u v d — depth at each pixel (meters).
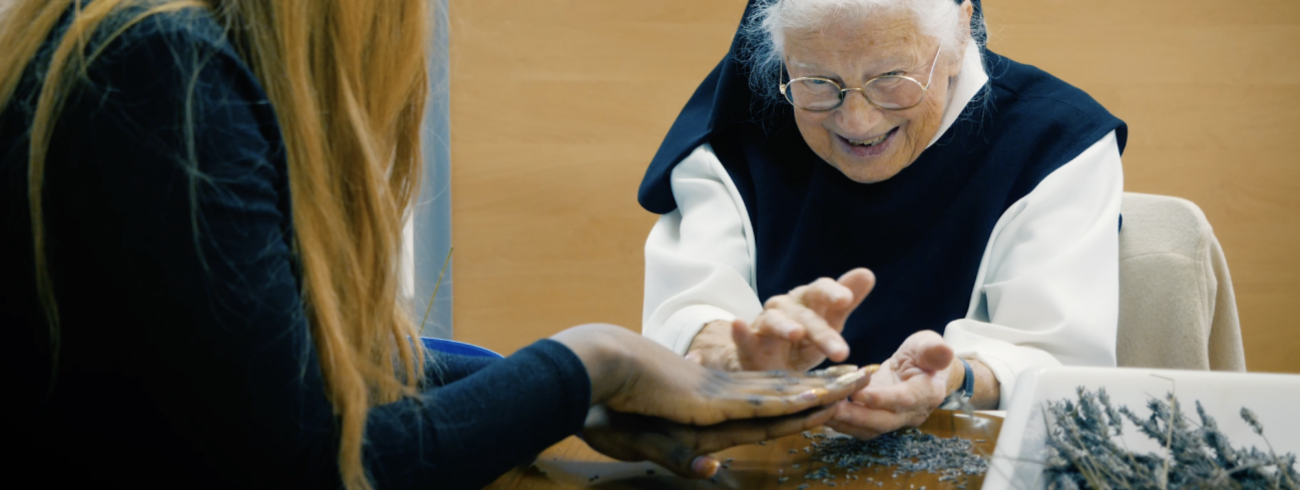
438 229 2.73
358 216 0.73
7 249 0.57
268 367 0.58
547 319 2.77
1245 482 0.69
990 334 1.32
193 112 0.56
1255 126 2.51
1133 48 2.50
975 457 0.81
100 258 0.55
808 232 1.50
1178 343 1.44
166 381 0.57
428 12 0.78
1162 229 1.47
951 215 1.45
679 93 2.64
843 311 0.90
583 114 2.67
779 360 0.91
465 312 2.78
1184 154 2.54
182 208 0.55
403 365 0.87
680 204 1.65
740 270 1.54
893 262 1.48
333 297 0.67
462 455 0.66
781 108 1.56
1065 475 0.68
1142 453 0.73
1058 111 1.46
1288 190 2.53
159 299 0.55
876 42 1.28
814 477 0.78
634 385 0.77
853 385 0.81
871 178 1.44
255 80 0.61
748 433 0.80
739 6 2.57
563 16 2.62
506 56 2.64
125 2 0.58
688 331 1.30
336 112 0.70
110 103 0.55
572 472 0.81
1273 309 2.60
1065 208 1.40
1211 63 2.49
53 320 0.56
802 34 1.31
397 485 0.64
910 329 1.47
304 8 0.66
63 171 0.55
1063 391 0.77
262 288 0.58
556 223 2.72
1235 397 0.76
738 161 1.60
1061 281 1.33
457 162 2.71
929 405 0.89
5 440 0.60
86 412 0.58
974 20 1.47
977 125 1.46
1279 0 2.44
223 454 0.58
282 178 0.63
